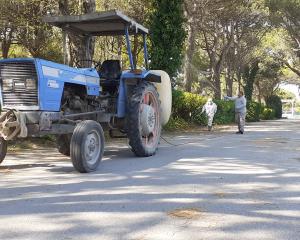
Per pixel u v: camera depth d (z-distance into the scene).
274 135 19.17
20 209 5.63
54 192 6.62
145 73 10.84
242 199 6.29
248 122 38.88
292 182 7.70
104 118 10.03
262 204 6.03
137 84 11.03
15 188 6.91
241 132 20.25
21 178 7.79
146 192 6.64
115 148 12.72
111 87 10.65
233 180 7.77
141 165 9.38
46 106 8.16
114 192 6.62
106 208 5.69
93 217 5.28
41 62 8.12
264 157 11.09
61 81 8.52
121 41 26.25
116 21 10.56
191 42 28.67
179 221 5.15
